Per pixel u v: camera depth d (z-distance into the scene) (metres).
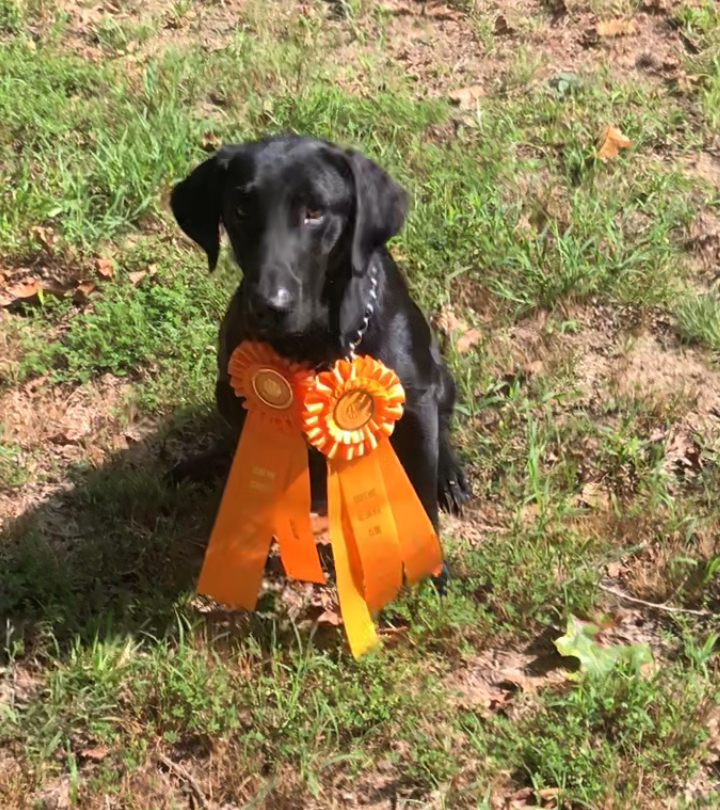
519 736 1.59
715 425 2.02
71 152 2.43
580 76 2.69
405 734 1.59
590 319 2.19
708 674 1.66
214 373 2.06
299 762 1.57
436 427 1.74
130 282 2.20
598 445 1.99
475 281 2.23
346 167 1.59
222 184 1.64
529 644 1.72
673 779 1.55
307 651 1.67
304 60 2.72
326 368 1.66
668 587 1.78
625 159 2.46
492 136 2.52
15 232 2.26
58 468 1.94
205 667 1.64
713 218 2.37
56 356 2.10
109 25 2.81
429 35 2.84
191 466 1.92
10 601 1.71
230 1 2.93
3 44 2.73
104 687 1.61
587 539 1.84
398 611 1.73
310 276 1.57
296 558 1.73
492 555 1.81
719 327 2.14
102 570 1.78
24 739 1.58
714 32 2.79
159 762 1.57
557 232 2.28
